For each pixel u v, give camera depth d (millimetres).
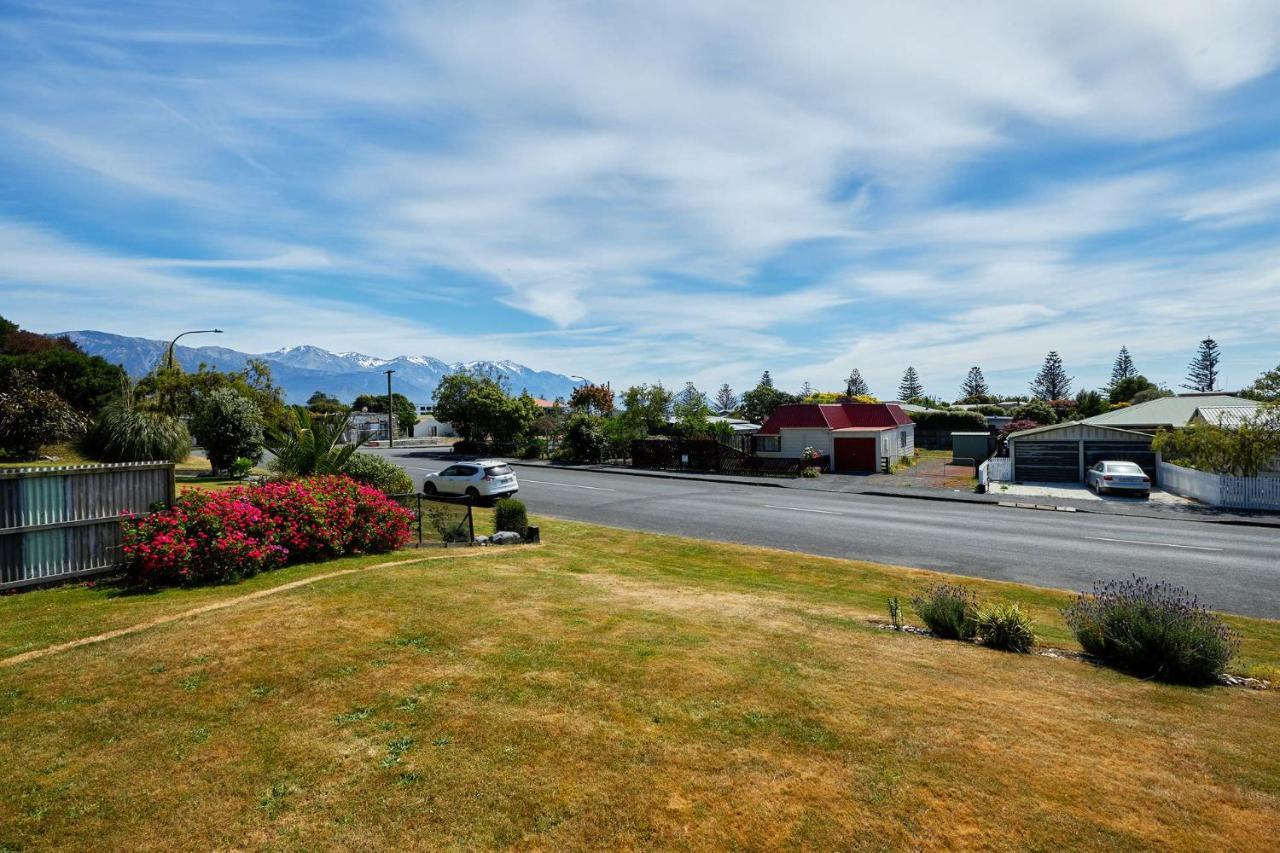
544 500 23375
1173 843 3539
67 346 56625
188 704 5016
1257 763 4559
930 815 3746
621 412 40875
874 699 5430
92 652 6055
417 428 76062
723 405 124438
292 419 16375
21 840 3445
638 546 15234
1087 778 4215
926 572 13070
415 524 14117
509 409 45219
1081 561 14000
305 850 3416
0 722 4695
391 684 5430
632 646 6594
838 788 4012
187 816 3680
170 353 35000
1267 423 21219
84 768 4129
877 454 33125
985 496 23875
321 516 11258
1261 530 17484
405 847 3445
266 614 7324
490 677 5629
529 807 3781
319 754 4324
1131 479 23234
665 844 3482
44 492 8891
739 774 4156
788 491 26156
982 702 5512
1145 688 6297
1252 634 9258
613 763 4258
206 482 21391
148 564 8859
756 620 8125
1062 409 64438
